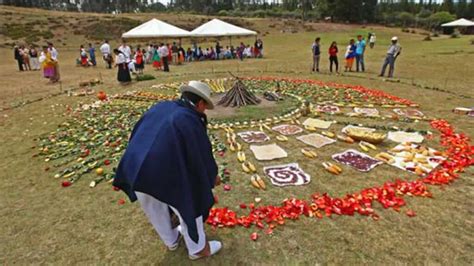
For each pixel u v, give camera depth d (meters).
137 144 2.88
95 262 3.39
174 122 2.82
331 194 4.55
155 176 2.75
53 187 4.95
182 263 3.34
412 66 17.00
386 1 88.06
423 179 4.86
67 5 101.38
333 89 11.47
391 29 58.22
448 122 7.51
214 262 3.36
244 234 3.77
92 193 4.74
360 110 8.68
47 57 14.65
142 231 3.86
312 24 60.56
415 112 8.38
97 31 45.88
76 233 3.85
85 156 6.10
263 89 11.73
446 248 3.46
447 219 3.93
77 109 9.62
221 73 16.67
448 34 52.72
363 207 4.18
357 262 3.30
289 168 5.34
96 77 16.44
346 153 5.85
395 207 4.16
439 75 14.01
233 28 23.77
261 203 4.39
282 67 18.41
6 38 38.31
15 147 6.64
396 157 5.61
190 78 15.19
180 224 3.34
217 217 4.00
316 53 16.14
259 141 6.61
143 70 18.83
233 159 5.80
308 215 4.05
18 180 5.20
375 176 5.02
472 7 71.75
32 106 10.22
